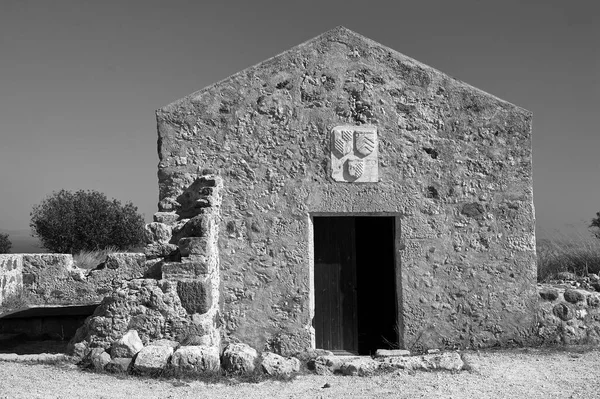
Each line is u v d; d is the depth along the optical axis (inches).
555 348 369.1
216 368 290.4
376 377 303.0
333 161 373.1
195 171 370.6
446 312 373.7
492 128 383.6
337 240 393.4
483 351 364.2
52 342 408.8
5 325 425.7
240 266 365.7
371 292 409.1
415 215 375.9
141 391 262.5
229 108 374.0
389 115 378.6
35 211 994.7
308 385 286.5
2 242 1173.1
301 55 378.3
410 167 377.1
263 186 370.6
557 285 428.1
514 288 378.3
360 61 381.1
